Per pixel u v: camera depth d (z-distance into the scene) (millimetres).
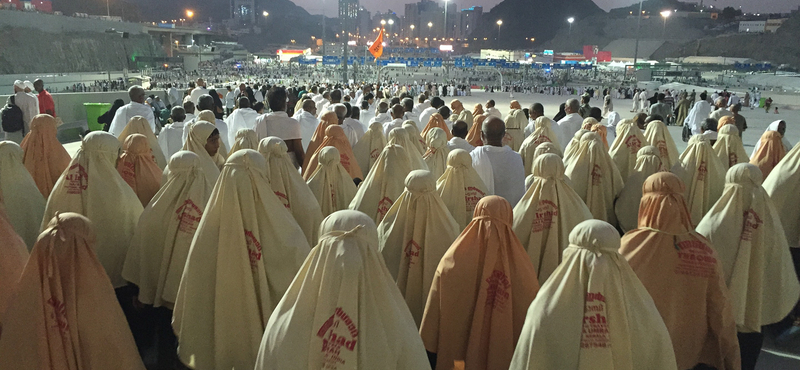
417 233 3943
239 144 5645
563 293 2611
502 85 59938
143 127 6738
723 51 136375
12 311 2756
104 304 2873
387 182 5008
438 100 11883
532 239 4059
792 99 39844
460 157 4750
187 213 3961
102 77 62406
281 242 3482
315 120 9016
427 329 3414
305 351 2363
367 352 2365
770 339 4816
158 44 105688
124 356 2893
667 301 3148
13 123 10312
